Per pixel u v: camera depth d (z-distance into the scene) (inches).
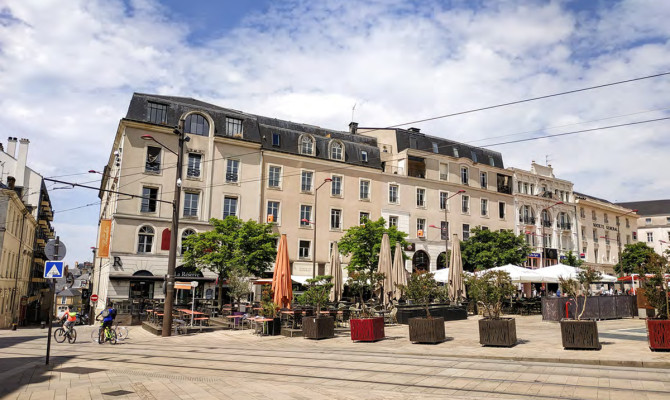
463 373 399.2
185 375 418.0
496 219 2116.1
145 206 1374.3
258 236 1210.0
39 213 2305.6
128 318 1055.0
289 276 765.9
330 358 491.8
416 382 368.8
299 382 377.7
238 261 1163.3
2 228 1530.5
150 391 342.3
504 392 329.4
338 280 989.2
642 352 472.7
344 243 1502.2
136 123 1373.0
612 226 2746.1
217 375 418.3
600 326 764.6
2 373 438.3
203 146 1475.1
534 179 2311.8
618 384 343.0
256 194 1552.7
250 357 516.7
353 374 405.1
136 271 1325.0
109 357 543.5
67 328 733.3
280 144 1649.9
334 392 336.2
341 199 1732.3
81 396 329.7
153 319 955.3
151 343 683.4
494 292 558.3
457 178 2033.7
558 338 609.3
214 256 1155.9
